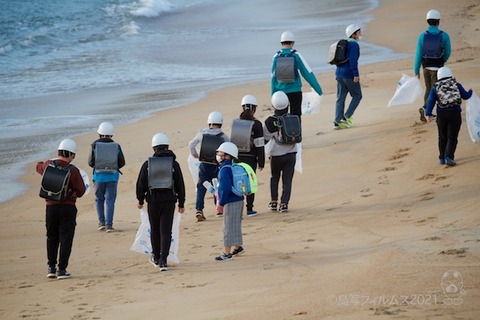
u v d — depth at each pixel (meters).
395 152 33.06
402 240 21.86
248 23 98.06
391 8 99.94
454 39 73.12
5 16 104.94
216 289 19.70
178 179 22.81
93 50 83.31
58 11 109.50
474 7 94.62
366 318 15.35
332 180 31.45
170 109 53.28
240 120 27.91
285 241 24.33
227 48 80.88
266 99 53.59
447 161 29.66
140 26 98.75
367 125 38.53
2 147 45.44
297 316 16.20
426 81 35.50
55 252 23.45
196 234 27.30
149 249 23.66
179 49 82.00
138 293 20.31
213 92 58.22
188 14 108.50
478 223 22.55
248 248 24.09
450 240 20.88
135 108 54.66
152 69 71.44
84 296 20.66
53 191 22.55
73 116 53.34
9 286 22.52
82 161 42.09
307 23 94.56
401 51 71.94
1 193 37.09
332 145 36.03
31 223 32.06
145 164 22.75
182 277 21.59
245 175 22.91
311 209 28.34
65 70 72.69
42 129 49.78
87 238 28.81
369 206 27.34
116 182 29.95
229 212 23.00
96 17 104.75
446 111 29.20
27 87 64.94
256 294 18.61
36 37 88.88
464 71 50.84
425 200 26.67
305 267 20.77
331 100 47.44
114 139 45.72
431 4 99.44
